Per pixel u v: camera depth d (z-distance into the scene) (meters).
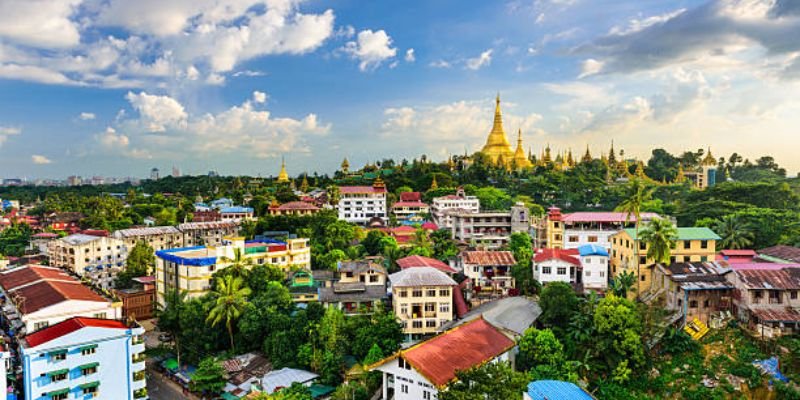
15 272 117.19
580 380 83.00
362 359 93.75
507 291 119.38
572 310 94.88
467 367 72.56
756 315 86.94
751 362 82.75
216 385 90.62
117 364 85.31
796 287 88.62
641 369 85.88
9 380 80.25
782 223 140.38
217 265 123.94
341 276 117.44
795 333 85.44
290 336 99.94
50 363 79.06
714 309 94.38
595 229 138.38
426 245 151.00
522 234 151.75
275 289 109.88
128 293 135.75
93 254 158.88
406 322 101.44
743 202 183.62
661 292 101.75
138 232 181.50
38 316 87.00
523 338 87.44
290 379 89.81
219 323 107.94
